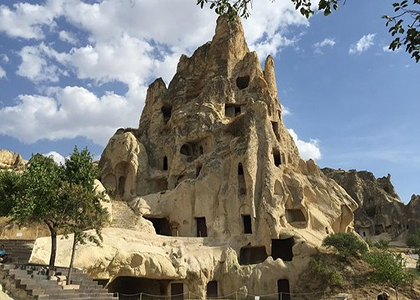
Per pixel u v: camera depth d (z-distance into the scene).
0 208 25.61
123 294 43.16
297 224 52.72
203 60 75.38
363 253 43.25
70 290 21.94
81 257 32.28
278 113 65.00
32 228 39.69
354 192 106.88
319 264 42.06
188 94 73.12
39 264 27.11
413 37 8.27
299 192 53.88
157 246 42.50
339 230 57.06
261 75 69.00
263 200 50.69
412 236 81.31
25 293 19.62
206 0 10.16
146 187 61.81
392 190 113.25
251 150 53.97
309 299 40.31
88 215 26.09
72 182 27.58
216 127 61.34
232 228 50.19
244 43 76.06
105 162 64.31
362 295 37.78
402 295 37.75
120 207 51.69
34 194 24.84
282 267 43.81
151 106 74.12
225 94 66.88
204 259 43.50
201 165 58.16
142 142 68.75
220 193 52.72
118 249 36.12
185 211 53.09
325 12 8.62
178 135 63.62
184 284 42.44
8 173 26.81
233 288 43.72
